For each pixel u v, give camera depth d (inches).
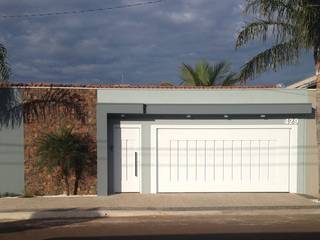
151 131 773.3
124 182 773.3
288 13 659.4
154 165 773.3
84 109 754.8
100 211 629.0
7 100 748.0
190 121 776.9
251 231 511.2
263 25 685.9
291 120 778.8
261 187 779.4
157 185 773.9
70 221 581.9
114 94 759.1
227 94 767.7
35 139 749.3
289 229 521.7
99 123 751.7
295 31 662.5
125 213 624.7
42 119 749.9
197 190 776.9
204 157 778.2
